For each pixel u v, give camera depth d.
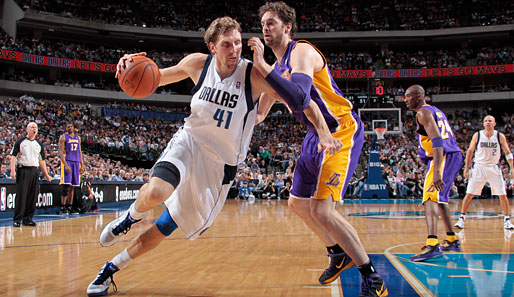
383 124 20.39
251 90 2.30
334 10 30.61
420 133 3.68
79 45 26.75
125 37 27.56
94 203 9.43
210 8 30.05
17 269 2.93
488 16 28.30
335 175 2.33
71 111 22.59
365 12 30.25
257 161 20.31
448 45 29.69
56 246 4.07
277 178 16.94
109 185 11.38
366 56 29.00
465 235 4.98
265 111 2.59
